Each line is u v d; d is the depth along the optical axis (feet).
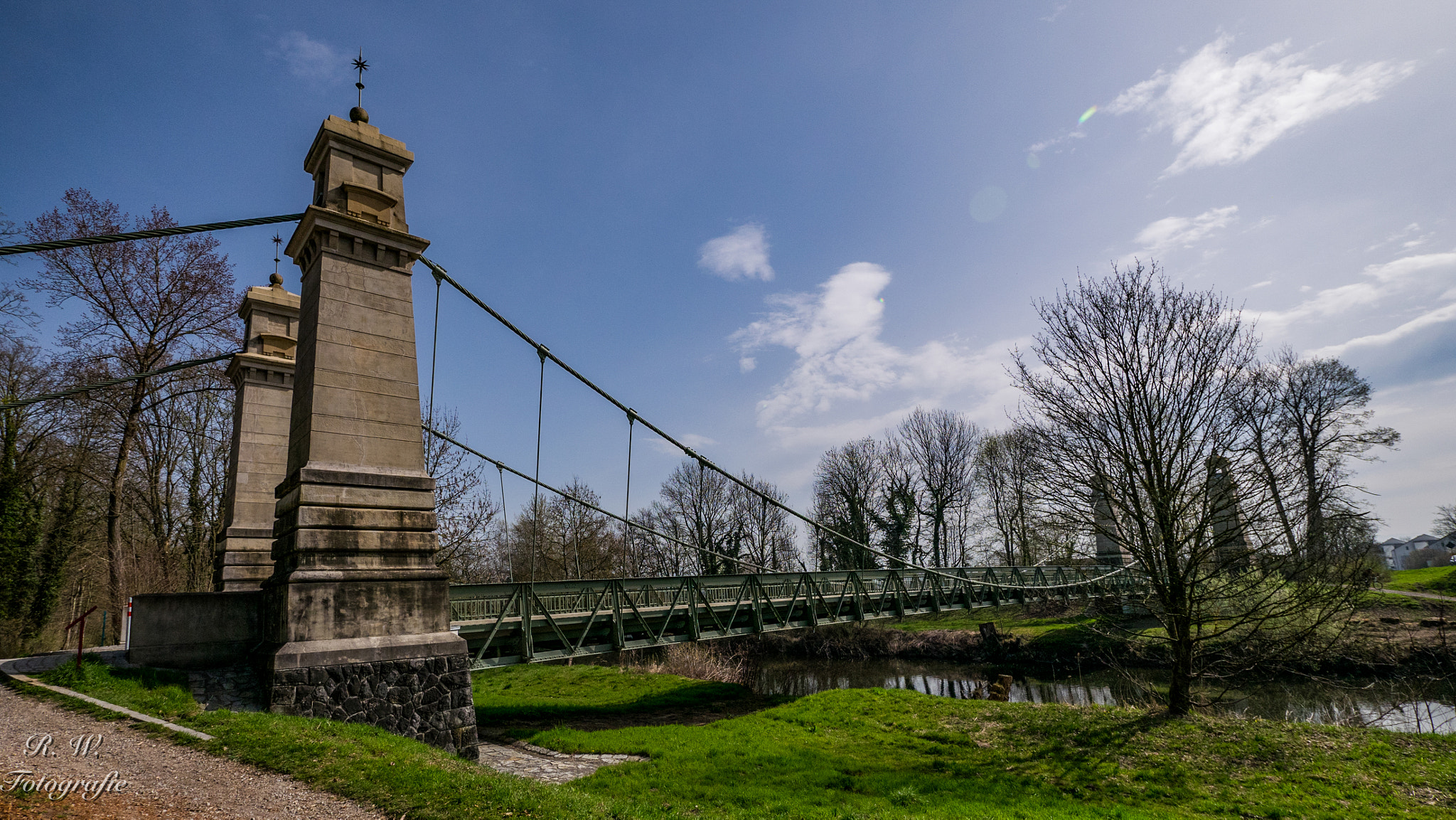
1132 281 58.23
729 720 60.75
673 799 37.58
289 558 40.70
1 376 85.46
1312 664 62.75
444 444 96.17
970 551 167.43
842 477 175.73
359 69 50.03
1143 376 55.88
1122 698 75.25
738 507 174.40
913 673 115.55
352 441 42.86
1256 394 54.08
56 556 87.20
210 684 38.83
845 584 83.92
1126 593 78.38
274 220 46.73
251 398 60.59
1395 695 73.26
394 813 23.38
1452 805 37.42
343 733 32.35
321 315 43.27
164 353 80.53
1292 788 40.42
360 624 39.93
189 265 80.12
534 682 85.51
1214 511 52.95
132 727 29.53
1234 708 70.74
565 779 42.06
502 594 53.57
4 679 36.88
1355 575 51.65
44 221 74.23
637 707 70.59
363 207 46.88
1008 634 121.80
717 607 69.62
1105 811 37.04
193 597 42.70
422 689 40.55
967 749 50.29
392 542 42.39
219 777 24.61
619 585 61.11
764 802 37.47
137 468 90.17
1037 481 63.82
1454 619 90.43
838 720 59.41
